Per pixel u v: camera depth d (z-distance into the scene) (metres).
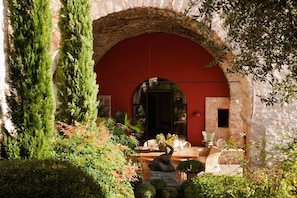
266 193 3.69
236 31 2.71
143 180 8.15
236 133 11.40
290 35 2.37
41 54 5.18
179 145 10.06
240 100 11.37
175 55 11.94
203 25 3.08
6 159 4.88
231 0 2.56
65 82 5.78
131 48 12.05
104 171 4.85
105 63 12.17
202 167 7.67
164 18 8.82
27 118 5.13
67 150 5.16
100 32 10.48
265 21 2.53
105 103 12.20
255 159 6.35
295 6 2.30
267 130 6.41
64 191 3.81
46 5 5.23
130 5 6.39
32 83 5.15
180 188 7.38
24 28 5.12
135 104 12.58
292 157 4.14
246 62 2.85
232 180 4.99
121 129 8.09
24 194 3.76
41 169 4.10
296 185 3.41
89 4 5.82
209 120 11.88
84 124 5.68
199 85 11.89
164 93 12.84
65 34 5.74
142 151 9.88
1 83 5.59
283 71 6.01
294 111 6.38
